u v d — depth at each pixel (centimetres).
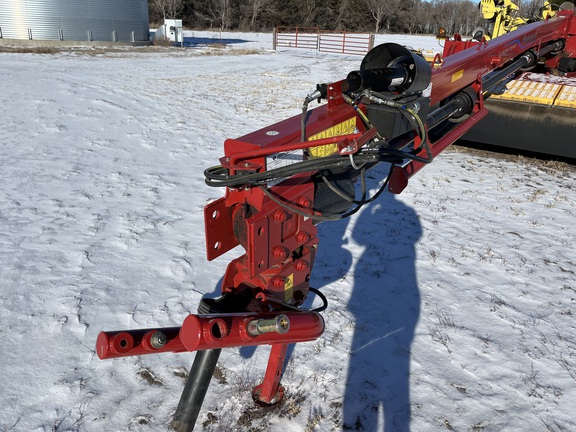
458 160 804
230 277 235
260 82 1584
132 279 434
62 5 2681
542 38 659
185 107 1158
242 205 216
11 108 1040
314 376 325
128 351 175
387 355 349
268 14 6262
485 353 355
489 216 595
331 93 249
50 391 304
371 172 755
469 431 288
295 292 249
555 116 685
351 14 6862
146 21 3072
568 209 617
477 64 435
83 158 771
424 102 280
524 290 438
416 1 7762
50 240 500
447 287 440
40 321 370
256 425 285
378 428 287
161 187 665
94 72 1630
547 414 302
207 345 171
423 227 561
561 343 368
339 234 540
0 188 633
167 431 279
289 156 220
